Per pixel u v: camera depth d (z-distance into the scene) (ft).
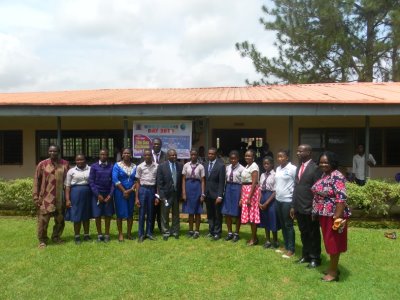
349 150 41.09
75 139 44.06
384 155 40.88
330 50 63.77
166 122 34.09
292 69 66.44
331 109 30.66
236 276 19.25
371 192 30.35
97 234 27.48
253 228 24.48
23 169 44.73
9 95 45.01
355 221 30.78
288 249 22.74
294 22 64.34
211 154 25.77
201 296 16.97
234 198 24.88
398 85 44.11
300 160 21.02
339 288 17.75
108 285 18.12
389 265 21.02
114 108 32.63
